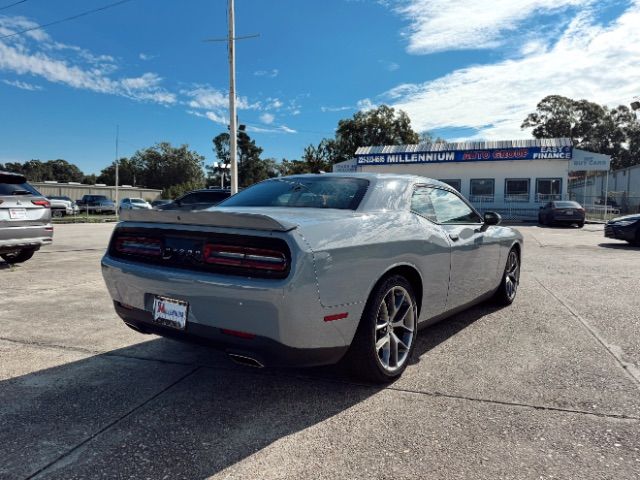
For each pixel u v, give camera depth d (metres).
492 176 30.17
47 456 2.24
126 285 3.00
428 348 3.79
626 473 2.08
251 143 87.00
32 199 7.75
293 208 3.24
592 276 7.21
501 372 3.27
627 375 3.20
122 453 2.27
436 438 2.39
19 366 3.40
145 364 3.46
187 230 2.70
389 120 51.66
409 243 3.12
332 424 2.55
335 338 2.63
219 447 2.32
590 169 28.16
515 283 5.34
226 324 2.52
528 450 2.28
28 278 6.87
